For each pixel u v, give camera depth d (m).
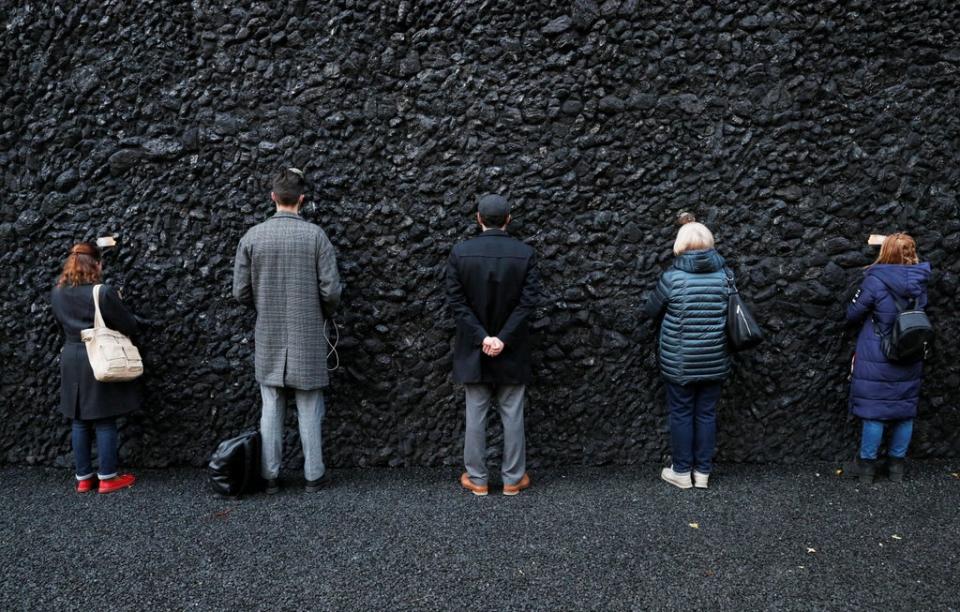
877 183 3.69
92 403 3.32
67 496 3.36
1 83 3.73
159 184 3.75
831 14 3.61
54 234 3.75
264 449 3.33
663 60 3.66
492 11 3.64
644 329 3.75
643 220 3.72
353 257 3.75
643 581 2.47
